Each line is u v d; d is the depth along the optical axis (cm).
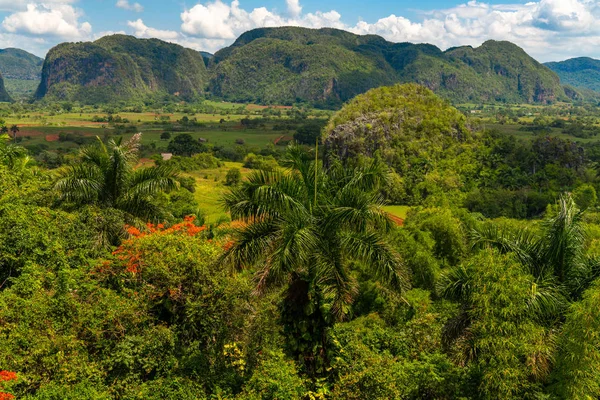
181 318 1292
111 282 1372
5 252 1353
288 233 1068
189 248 1350
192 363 1177
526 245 1250
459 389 1154
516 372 1025
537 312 1092
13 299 1105
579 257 1195
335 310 1066
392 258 1117
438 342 1446
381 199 1216
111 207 1720
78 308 1135
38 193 1850
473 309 1138
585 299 1036
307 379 1088
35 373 934
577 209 1215
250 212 1161
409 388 1130
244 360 1227
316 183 1192
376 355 1257
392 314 1853
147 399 1023
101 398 926
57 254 1404
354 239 1120
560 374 1044
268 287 1086
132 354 1101
